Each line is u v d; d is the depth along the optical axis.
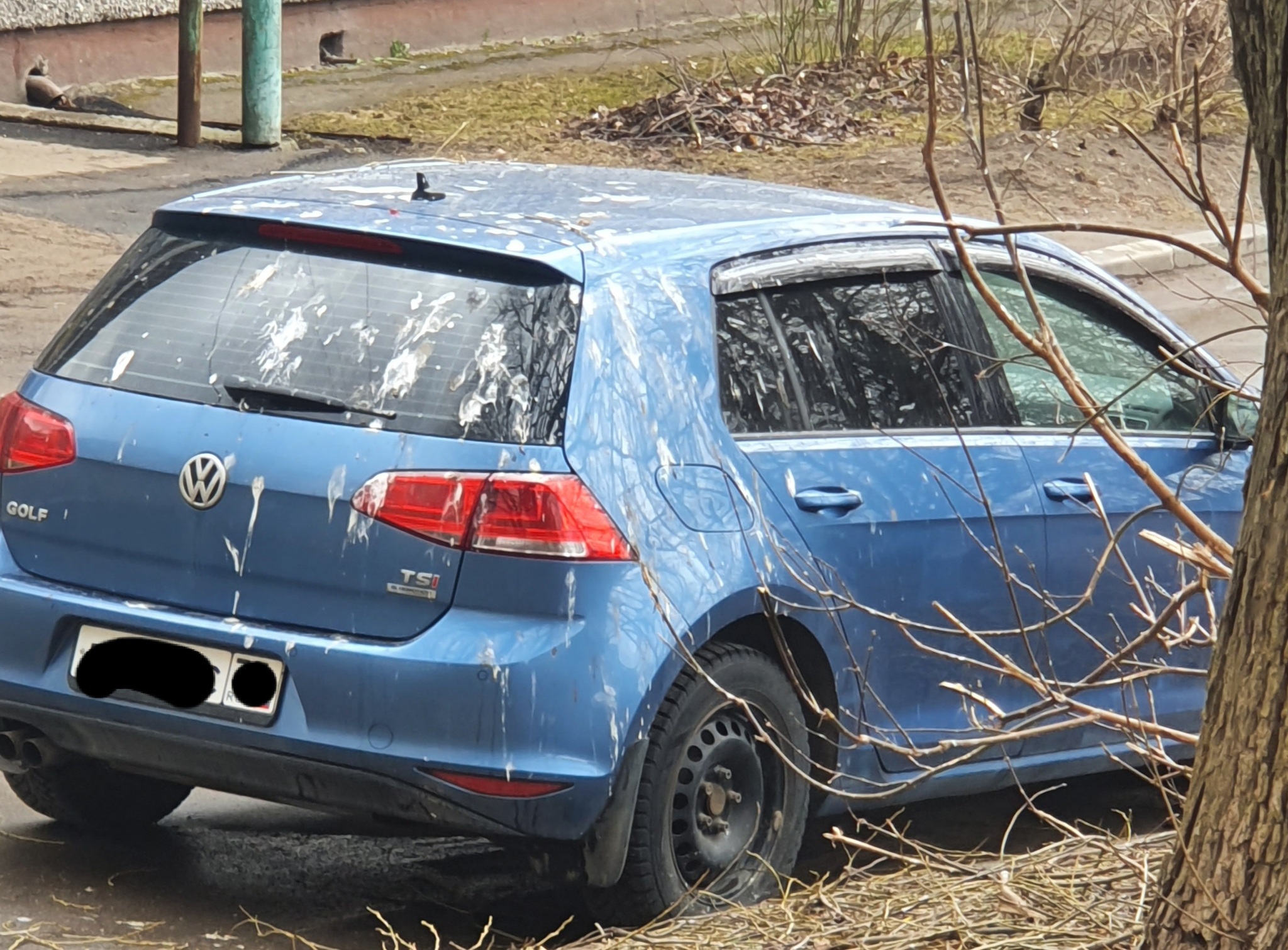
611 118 18.38
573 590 4.03
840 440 4.71
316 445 4.15
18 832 4.96
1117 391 5.48
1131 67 14.04
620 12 24.20
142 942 4.31
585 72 21.23
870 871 5.12
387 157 16.80
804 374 4.69
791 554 4.46
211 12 20.19
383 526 4.07
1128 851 4.26
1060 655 5.24
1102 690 5.33
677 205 4.88
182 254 4.57
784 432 4.59
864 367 4.84
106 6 18.89
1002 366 5.13
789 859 4.57
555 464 4.08
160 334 4.45
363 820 5.29
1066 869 4.26
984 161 3.95
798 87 18.92
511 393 4.13
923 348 4.98
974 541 4.88
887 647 4.76
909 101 18.61
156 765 4.29
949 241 5.18
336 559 4.10
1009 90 16.05
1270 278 3.03
